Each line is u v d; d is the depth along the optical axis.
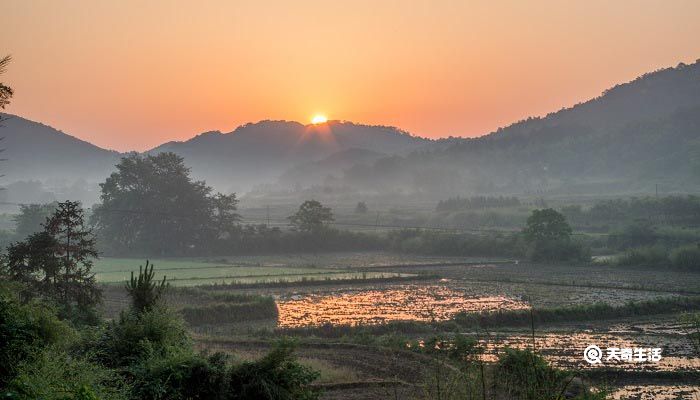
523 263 91.56
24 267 37.41
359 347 35.44
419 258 101.25
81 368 13.73
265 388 16.73
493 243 103.50
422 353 32.94
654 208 129.12
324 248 115.94
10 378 12.94
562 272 80.12
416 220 156.12
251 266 89.44
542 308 50.81
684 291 62.50
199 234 114.81
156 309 19.19
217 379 16.69
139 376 15.98
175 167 121.25
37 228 111.19
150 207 114.12
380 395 23.98
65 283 38.72
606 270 81.69
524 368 19.80
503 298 59.56
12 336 13.84
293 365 17.78
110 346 17.72
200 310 48.69
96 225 121.69
